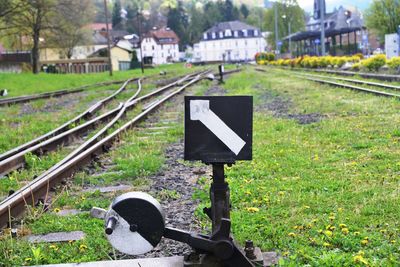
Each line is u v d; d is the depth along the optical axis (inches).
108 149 388.8
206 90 1006.4
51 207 243.1
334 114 516.1
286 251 173.3
